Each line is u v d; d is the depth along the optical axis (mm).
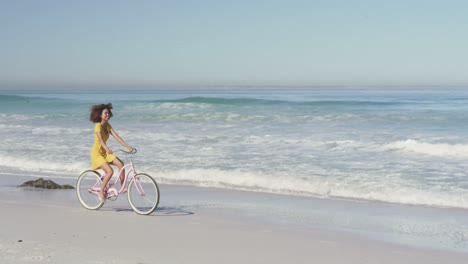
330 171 13586
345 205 10305
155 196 9844
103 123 9320
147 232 7867
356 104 38188
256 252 6852
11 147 18875
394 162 14859
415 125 24094
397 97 56125
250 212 9633
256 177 12891
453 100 46000
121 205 10172
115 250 6777
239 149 17562
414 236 7910
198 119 28406
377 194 11203
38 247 6797
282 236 7758
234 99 42094
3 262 6031
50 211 9406
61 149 18297
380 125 24375
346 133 21547
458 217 9281
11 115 33469
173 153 16953
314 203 10508
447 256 6809
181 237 7590
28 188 12164
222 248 7016
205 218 9031
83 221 8602
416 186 11805
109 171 9344
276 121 26766
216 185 12555
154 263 6227
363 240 7590
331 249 7055
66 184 12812
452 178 12617
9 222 8438
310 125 24844
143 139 20438
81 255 6453
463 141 18625
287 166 14359
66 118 31359
